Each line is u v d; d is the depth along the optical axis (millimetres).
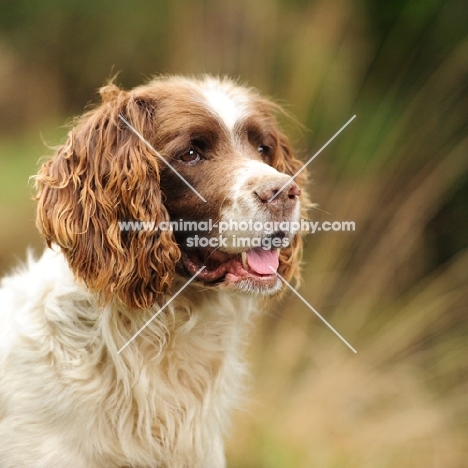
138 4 15188
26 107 15734
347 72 12516
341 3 12516
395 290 11820
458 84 12250
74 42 15781
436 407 10203
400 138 11984
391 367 10672
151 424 5992
